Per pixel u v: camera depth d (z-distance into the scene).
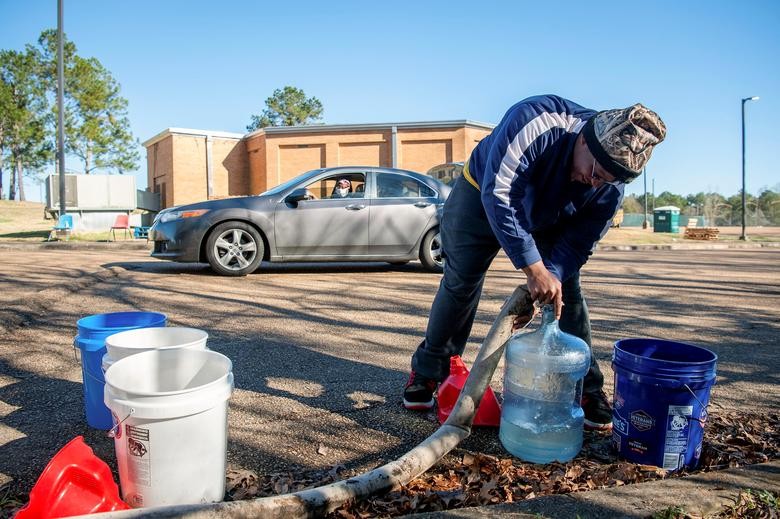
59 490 1.60
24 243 13.29
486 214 2.34
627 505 1.84
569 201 2.31
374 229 7.59
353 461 2.27
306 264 8.97
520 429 2.32
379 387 3.16
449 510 1.81
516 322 2.42
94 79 44.59
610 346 4.14
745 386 3.27
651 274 8.89
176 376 2.12
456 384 2.61
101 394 2.45
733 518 1.84
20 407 2.75
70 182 19.03
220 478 1.89
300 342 4.08
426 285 6.83
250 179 27.30
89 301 5.39
